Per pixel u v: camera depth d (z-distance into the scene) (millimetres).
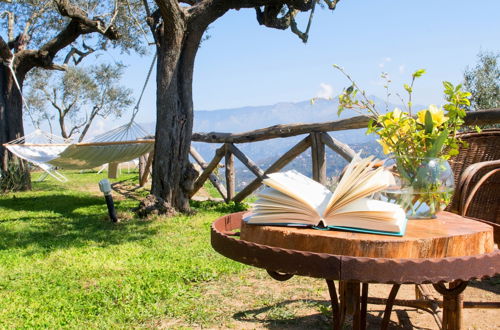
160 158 7160
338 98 2049
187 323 2744
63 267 4172
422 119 1944
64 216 7586
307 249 1463
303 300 3053
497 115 4348
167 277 3629
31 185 13445
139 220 6805
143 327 2709
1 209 8609
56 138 12359
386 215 1453
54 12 14656
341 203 1530
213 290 3352
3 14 14109
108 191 6832
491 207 2680
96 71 32656
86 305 3092
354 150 6461
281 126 7488
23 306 3145
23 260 4562
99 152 8992
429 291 2805
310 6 8211
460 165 2875
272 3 7680
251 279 3594
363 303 1984
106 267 4074
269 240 1549
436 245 1424
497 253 1413
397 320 2682
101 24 9641
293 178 1703
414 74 1896
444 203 1831
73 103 33625
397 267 1312
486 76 8547
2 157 12016
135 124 9258
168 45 7059
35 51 12180
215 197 10211
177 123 7156
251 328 2629
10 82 12047
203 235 5508
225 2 7113
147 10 7551
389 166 1984
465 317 2670
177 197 7297
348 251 1402
